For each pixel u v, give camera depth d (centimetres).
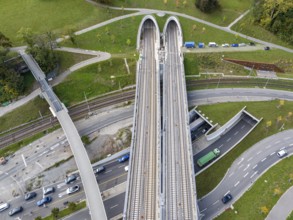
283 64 11619
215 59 11544
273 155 8825
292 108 10056
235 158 8788
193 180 7438
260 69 11525
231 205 7769
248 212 7594
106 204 7962
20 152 9119
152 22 12769
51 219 7662
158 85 9900
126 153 9088
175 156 8175
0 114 9750
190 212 7050
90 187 7519
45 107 10069
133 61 11262
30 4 13150
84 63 11088
